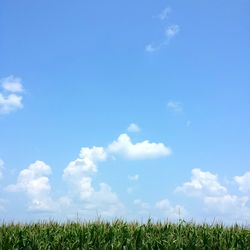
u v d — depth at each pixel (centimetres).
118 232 1423
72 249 1312
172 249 1320
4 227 1498
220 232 1496
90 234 1385
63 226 1521
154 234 1455
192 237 1412
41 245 1341
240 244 1416
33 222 1555
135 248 1312
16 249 1317
